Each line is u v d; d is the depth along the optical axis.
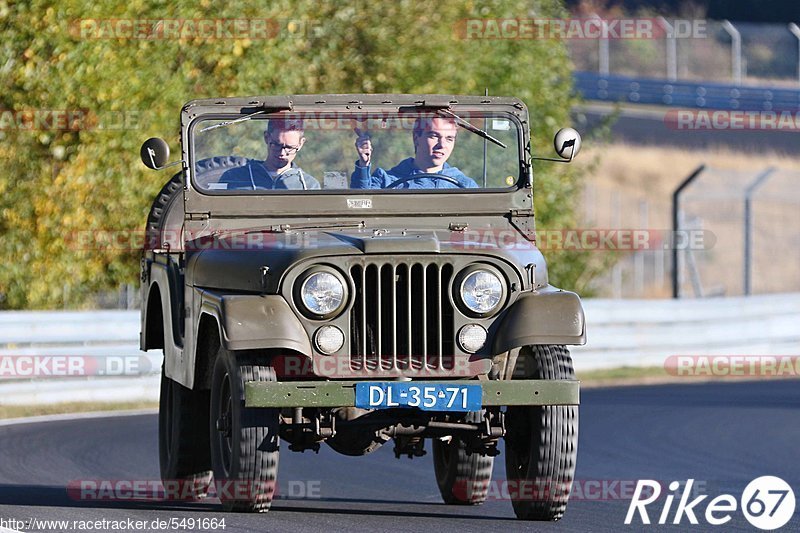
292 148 30.06
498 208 30.17
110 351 57.19
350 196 29.92
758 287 150.12
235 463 26.44
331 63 73.88
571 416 26.80
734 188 97.50
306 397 25.70
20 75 62.62
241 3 66.69
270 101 30.08
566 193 83.00
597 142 96.62
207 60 65.50
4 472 36.41
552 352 27.05
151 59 64.25
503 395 26.12
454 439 30.39
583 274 86.25
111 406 55.50
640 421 49.84
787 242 159.12
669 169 181.62
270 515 28.09
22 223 64.62
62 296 67.25
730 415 51.81
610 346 73.31
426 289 26.48
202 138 30.03
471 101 30.50
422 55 75.88
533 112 81.12
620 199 173.38
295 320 26.12
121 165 64.12
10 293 65.69
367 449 27.98
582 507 30.25
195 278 28.75
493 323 26.59
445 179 30.30
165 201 34.06
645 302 74.75
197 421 31.03
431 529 26.81
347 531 26.42
